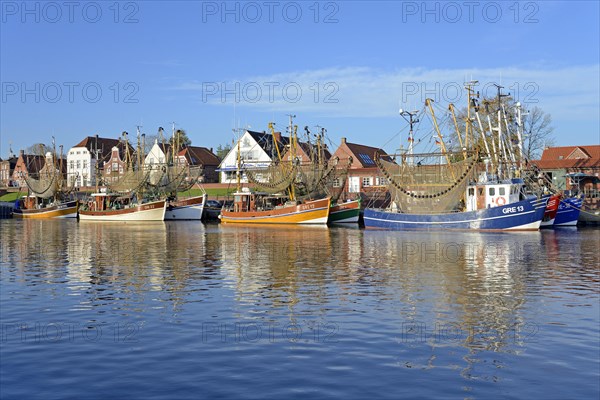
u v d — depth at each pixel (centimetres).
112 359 1585
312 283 2822
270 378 1433
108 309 2216
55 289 2664
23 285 2778
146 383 1403
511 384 1393
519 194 6731
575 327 1920
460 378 1433
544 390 1356
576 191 9744
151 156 14925
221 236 6128
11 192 15138
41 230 7438
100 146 16625
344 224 8700
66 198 12619
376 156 7450
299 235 6209
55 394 1338
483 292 2561
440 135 7350
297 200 9150
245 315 2108
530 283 2798
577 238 5475
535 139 10138
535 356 1603
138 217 10288
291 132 9312
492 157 7925
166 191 11038
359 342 1744
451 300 2380
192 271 3266
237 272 3219
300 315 2105
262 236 6091
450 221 6800
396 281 2873
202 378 1435
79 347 1698
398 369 1498
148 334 1842
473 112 8788
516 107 8238
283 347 1694
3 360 1578
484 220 6600
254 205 9338
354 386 1380
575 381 1412
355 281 2880
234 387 1376
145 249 4603
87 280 2933
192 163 14862
